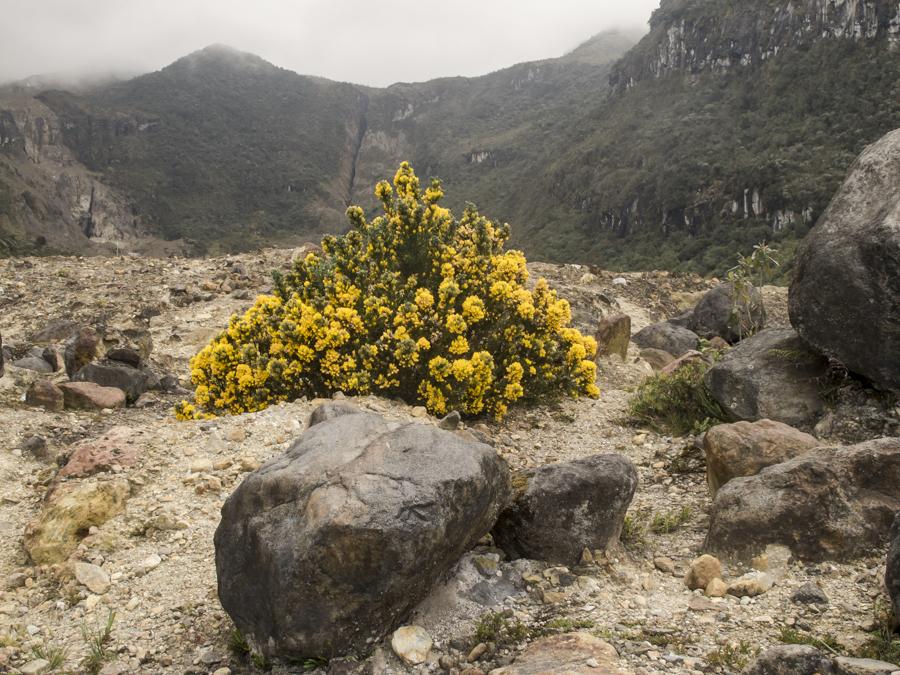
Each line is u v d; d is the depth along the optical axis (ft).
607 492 14.14
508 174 600.39
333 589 10.69
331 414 18.89
